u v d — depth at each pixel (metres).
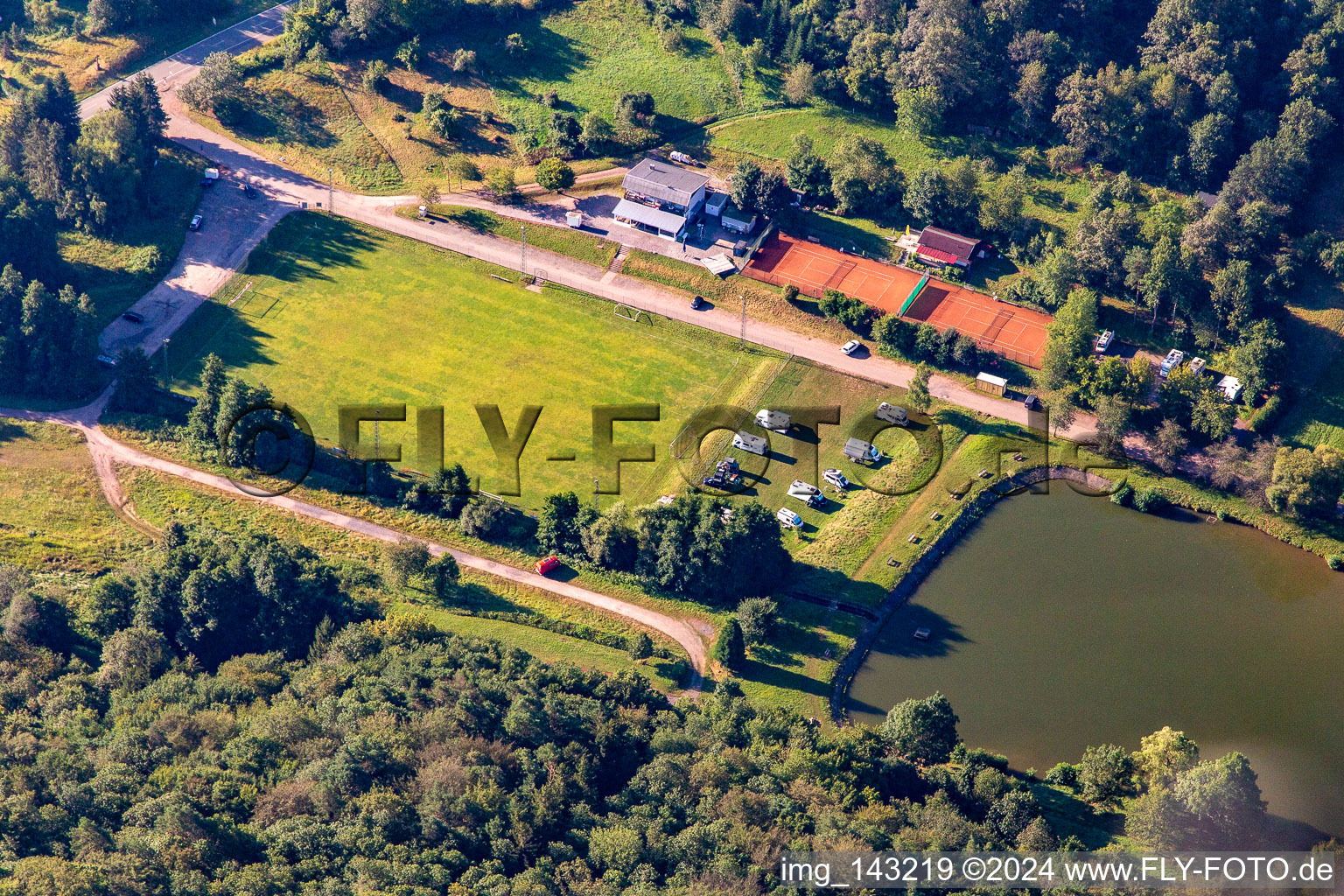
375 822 178.50
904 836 180.50
